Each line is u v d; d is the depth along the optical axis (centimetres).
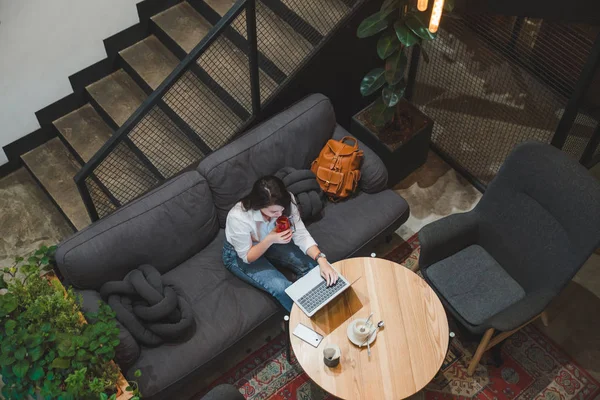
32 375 305
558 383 381
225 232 386
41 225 477
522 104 520
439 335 337
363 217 414
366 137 462
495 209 378
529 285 369
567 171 332
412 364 328
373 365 328
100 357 322
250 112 442
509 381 383
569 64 476
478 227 391
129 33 509
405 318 344
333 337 338
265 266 384
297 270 389
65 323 320
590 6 363
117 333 323
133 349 347
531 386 381
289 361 392
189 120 441
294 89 443
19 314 328
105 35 495
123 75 516
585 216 324
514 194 365
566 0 369
